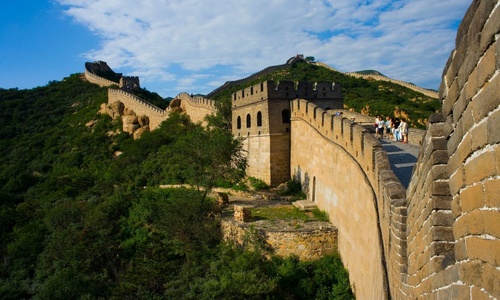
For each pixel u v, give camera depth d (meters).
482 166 3.37
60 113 93.12
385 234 11.17
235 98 38.69
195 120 56.78
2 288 30.62
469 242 3.83
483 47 3.19
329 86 34.66
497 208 3.07
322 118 25.12
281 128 32.88
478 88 3.38
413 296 7.19
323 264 21.41
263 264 21.94
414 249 7.20
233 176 31.28
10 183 58.47
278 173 32.88
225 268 21.12
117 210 37.12
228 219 26.59
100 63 129.88
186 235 27.47
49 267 32.22
